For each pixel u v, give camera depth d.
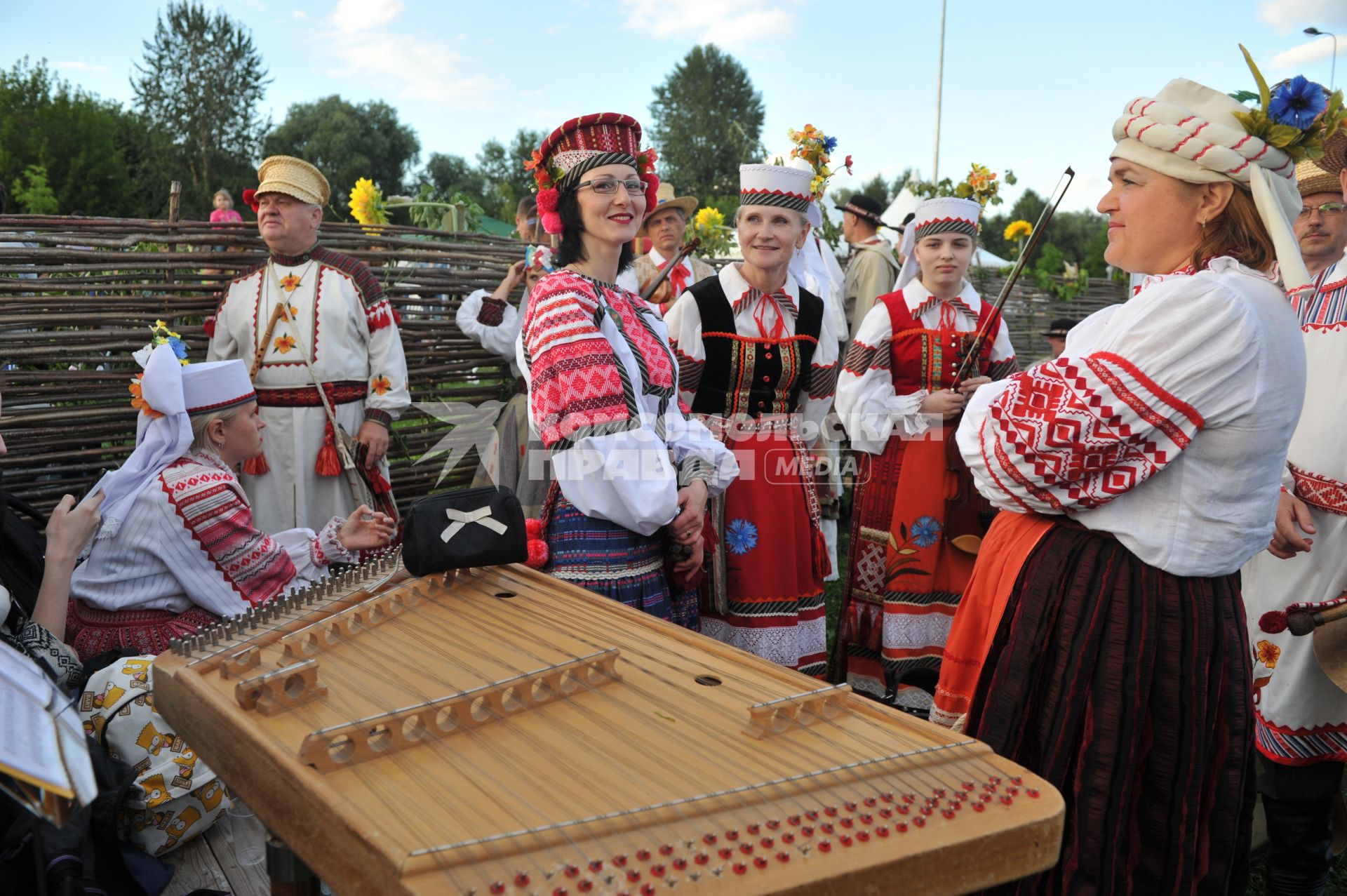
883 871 1.19
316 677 1.64
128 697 2.53
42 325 4.11
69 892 1.90
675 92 59.50
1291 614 2.76
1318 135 1.95
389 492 4.46
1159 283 2.00
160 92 49.09
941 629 3.87
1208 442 1.96
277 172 4.11
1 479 2.99
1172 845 2.00
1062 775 2.03
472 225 6.09
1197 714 2.00
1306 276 1.84
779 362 3.42
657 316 2.94
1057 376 2.04
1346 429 2.89
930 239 3.86
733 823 1.24
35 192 26.44
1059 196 3.53
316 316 4.18
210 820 2.66
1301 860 2.90
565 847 1.17
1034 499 2.10
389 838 1.17
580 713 1.57
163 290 4.34
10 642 2.55
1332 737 2.85
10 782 1.17
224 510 2.98
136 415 4.33
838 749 1.46
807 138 4.04
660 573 2.83
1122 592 2.02
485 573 2.32
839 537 6.94
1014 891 2.06
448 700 1.50
